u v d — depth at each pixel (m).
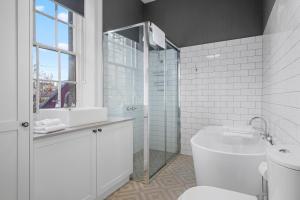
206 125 3.08
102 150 1.83
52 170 1.35
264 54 2.45
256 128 2.66
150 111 2.45
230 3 2.87
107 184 1.89
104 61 2.61
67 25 2.28
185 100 3.26
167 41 2.85
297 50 1.12
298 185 0.77
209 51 3.03
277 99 1.66
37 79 1.93
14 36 1.14
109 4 2.75
